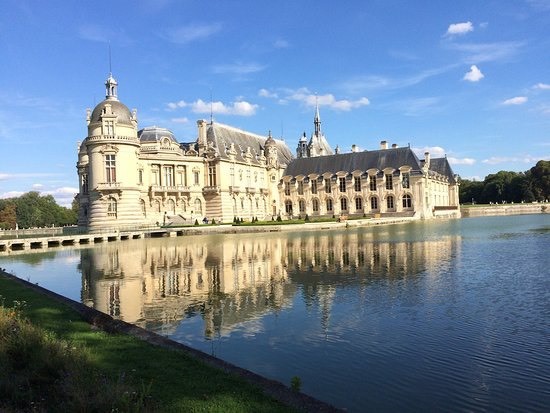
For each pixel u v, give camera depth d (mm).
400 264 37969
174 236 86938
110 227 86938
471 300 24547
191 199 112375
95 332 17422
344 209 137125
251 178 131000
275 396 11703
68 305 22188
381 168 132000
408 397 13742
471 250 45562
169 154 109250
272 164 141125
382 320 21562
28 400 10633
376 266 37500
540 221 103250
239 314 23891
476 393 13867
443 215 141875
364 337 19266
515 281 29016
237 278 34625
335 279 32469
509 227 81688
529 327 19688
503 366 15734
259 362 16891
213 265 42156
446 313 22266
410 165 127875
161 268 41875
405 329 20062
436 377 15055
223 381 12602
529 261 36938
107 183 89875
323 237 69688
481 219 125938
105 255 54844
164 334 20797
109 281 36062
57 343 13727
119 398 10055
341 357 17109
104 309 26219
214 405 11008
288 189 144750
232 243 64312
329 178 138500
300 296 27422
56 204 199625
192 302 27109
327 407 11086
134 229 86500
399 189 128000
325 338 19359
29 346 13164
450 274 32344
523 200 190125
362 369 15922
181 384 12305
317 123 188000
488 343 17938
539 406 12992
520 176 196250
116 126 90938
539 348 17250
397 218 114625
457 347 17656
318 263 40750
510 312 22016
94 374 11914
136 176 94312
